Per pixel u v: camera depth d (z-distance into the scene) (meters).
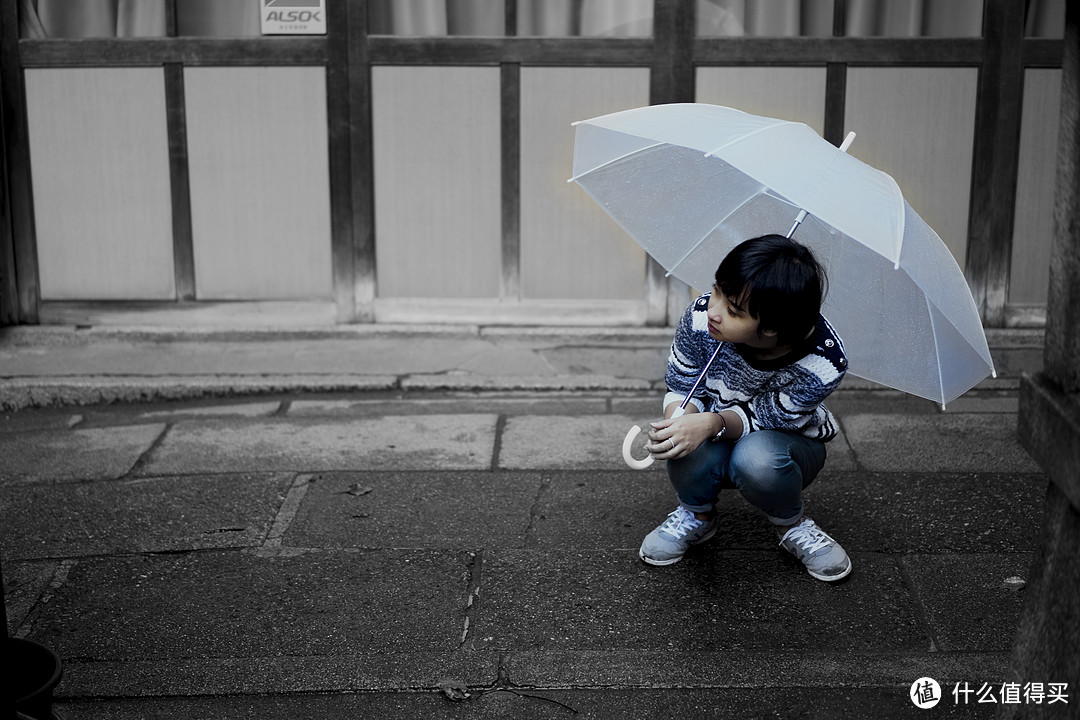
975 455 3.89
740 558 3.19
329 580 3.10
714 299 2.64
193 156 5.04
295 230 5.11
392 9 4.94
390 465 3.86
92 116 5.00
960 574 3.10
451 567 3.16
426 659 2.73
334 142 5.01
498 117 4.99
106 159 5.04
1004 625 2.85
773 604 2.95
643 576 3.10
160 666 2.71
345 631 2.86
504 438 4.10
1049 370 1.94
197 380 4.55
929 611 2.92
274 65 4.94
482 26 4.94
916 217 2.65
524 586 3.06
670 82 4.91
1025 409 1.98
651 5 4.88
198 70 4.95
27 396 4.46
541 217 5.09
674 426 2.78
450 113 4.99
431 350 4.92
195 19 4.94
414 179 5.06
